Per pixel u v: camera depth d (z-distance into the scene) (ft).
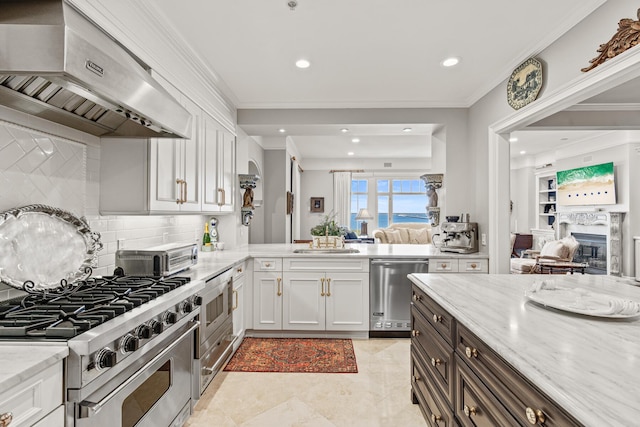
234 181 11.75
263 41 7.81
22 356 3.09
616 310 3.91
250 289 10.89
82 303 4.37
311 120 12.19
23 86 4.32
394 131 13.11
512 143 21.86
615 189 18.85
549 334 3.55
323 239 11.86
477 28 7.30
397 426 6.34
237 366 8.88
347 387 7.80
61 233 5.51
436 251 11.76
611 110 10.18
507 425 3.24
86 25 4.18
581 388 2.41
